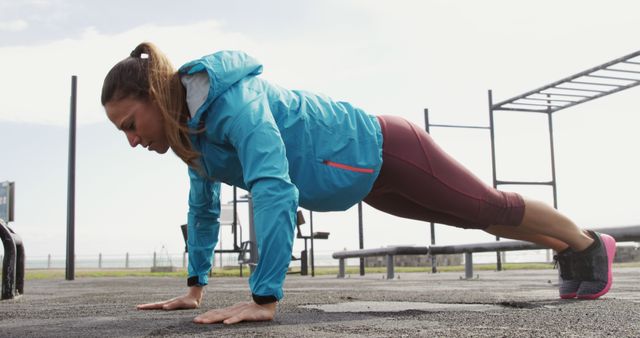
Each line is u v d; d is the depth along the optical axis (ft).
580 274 8.39
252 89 6.16
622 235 10.64
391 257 21.06
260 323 5.63
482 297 9.27
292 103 6.56
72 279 24.59
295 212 5.88
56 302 9.51
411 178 7.25
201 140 6.34
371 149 6.88
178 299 7.80
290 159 6.48
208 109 6.02
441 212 8.02
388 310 7.09
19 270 10.70
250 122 5.86
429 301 8.55
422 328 5.19
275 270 5.74
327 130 6.65
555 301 8.14
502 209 7.77
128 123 6.02
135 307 8.17
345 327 5.29
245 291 12.74
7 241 10.16
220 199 7.73
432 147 7.34
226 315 5.77
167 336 4.82
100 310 7.66
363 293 11.00
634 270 24.84
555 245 8.51
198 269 7.83
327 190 6.70
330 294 10.73
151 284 17.98
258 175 5.74
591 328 5.13
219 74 5.90
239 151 5.93
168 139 6.07
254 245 25.93
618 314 6.22
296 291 12.00
